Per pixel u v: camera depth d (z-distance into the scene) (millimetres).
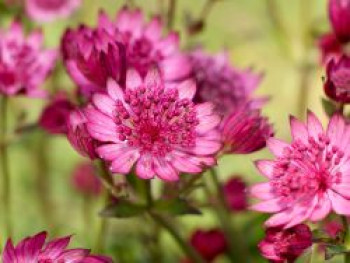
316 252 275
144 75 270
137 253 359
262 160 239
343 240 229
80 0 410
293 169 236
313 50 383
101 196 388
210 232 313
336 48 317
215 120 246
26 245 222
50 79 389
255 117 247
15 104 415
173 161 241
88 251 224
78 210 419
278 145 240
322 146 238
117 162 238
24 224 409
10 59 320
